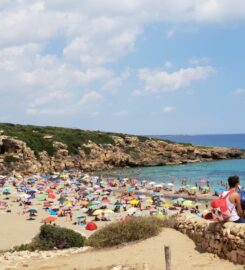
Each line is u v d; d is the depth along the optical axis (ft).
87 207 179.52
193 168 401.29
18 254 61.52
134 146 448.65
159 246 50.08
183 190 247.29
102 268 46.32
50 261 53.98
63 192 240.94
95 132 466.70
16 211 179.32
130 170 399.65
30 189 244.01
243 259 36.91
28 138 377.09
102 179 309.63
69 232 70.13
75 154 395.75
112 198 215.51
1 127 400.47
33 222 153.48
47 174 348.38
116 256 50.44
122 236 58.70
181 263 42.04
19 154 350.64
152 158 442.09
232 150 499.10
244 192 41.39
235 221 40.45
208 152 477.36
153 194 228.43
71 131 454.81
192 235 49.44
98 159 406.21
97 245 60.18
